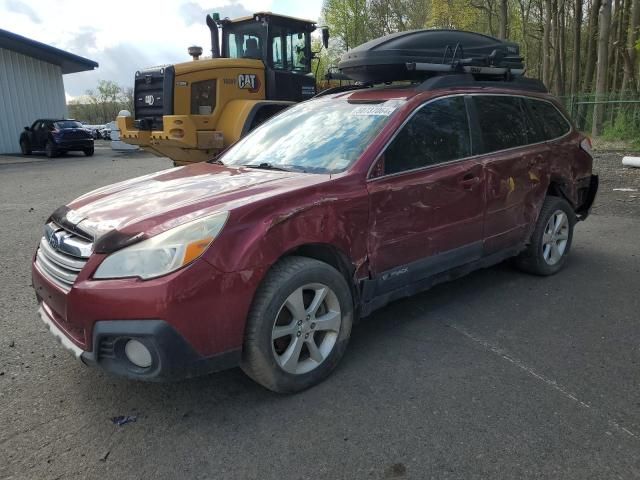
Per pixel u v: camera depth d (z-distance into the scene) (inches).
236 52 453.1
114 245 110.3
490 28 1241.4
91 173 621.3
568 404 120.9
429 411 119.0
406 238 147.3
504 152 180.7
